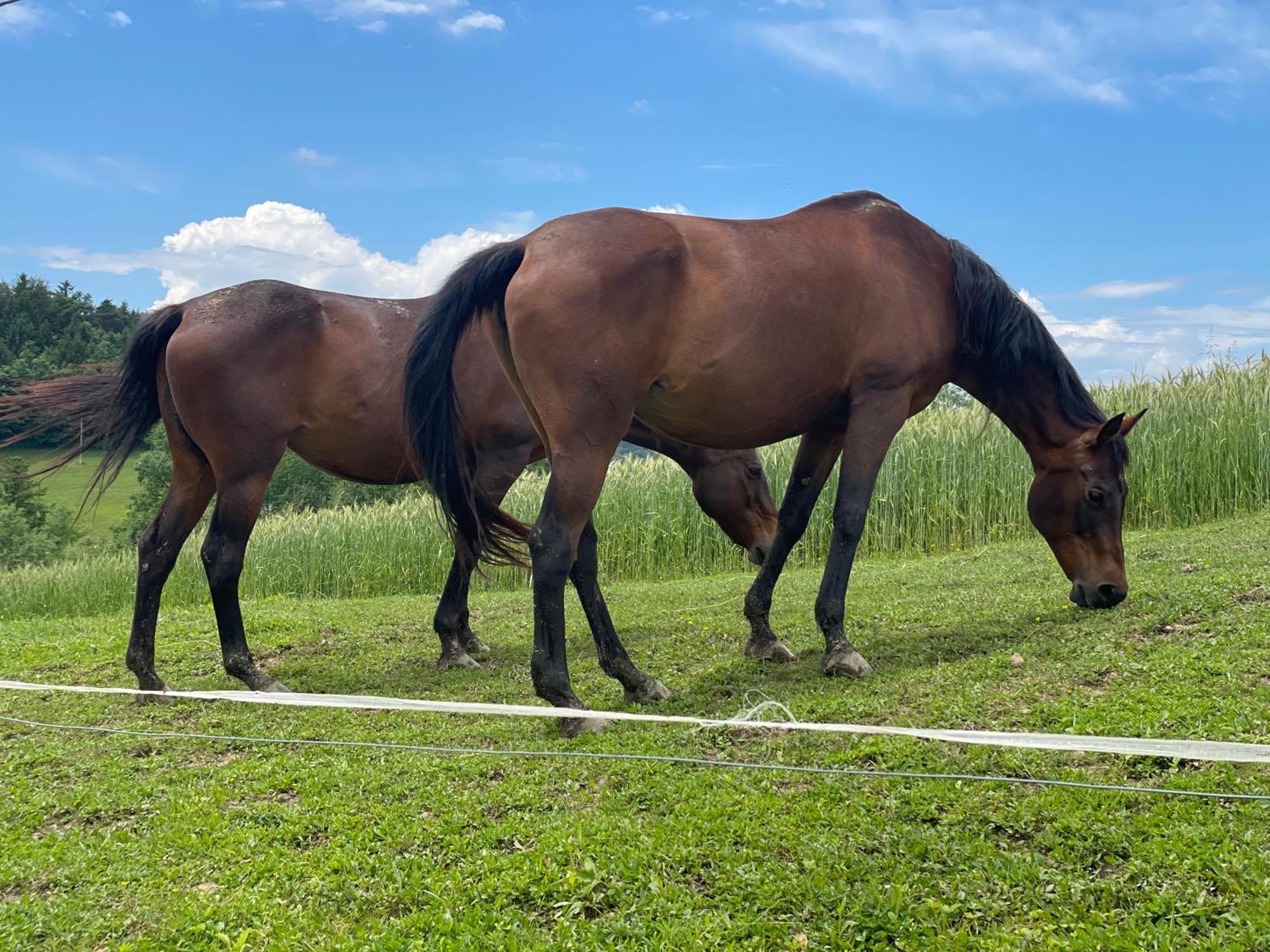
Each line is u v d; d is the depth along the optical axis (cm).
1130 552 647
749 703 390
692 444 431
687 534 1046
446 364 399
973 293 451
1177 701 325
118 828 319
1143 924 205
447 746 379
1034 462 491
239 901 256
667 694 420
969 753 300
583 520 374
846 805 276
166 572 523
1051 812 254
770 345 390
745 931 220
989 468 952
